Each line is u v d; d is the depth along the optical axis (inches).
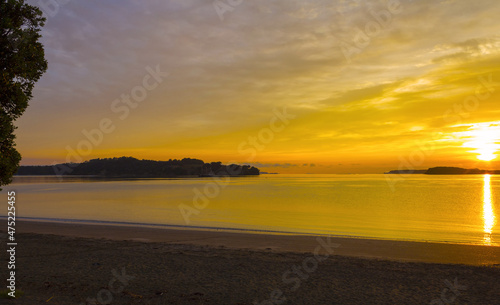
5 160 334.0
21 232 716.7
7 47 328.5
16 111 336.5
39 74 354.3
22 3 338.6
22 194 2785.4
